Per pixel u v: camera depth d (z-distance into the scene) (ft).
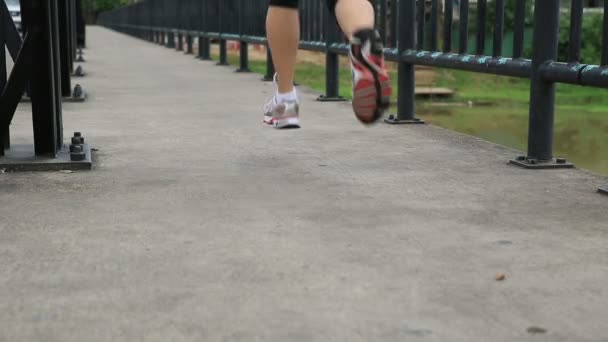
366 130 12.71
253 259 5.66
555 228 6.59
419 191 8.05
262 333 4.31
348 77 34.45
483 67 10.70
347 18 6.66
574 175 9.00
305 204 7.44
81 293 4.95
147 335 4.28
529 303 4.78
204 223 6.70
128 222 6.73
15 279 5.21
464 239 6.23
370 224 6.69
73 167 9.14
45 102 9.34
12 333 4.31
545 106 9.47
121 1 184.55
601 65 8.26
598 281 5.20
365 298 4.86
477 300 4.83
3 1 9.21
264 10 24.61
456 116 23.68
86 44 54.90
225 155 10.19
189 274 5.32
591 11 31.35
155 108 15.75
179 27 46.29
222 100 17.49
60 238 6.22
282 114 8.45
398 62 13.52
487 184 8.45
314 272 5.37
